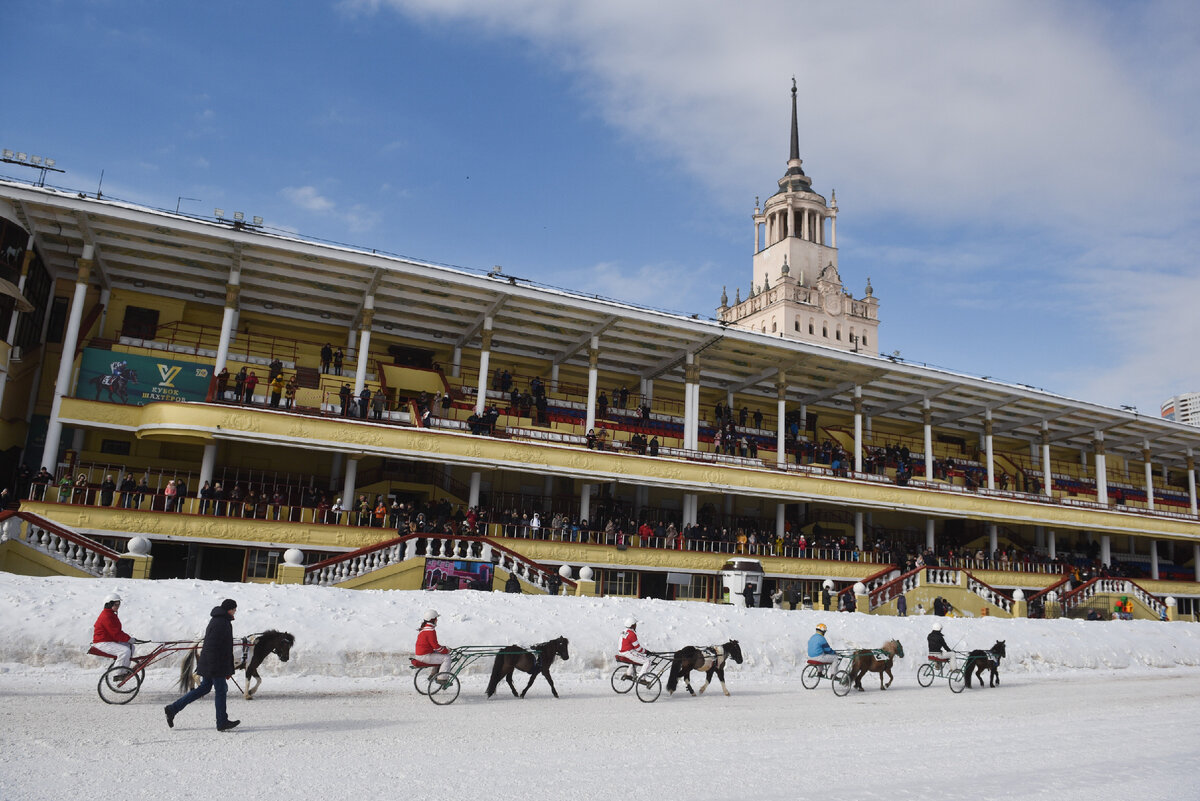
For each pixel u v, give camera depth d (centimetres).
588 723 1358
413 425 3594
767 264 10519
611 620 2094
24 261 3108
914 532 5175
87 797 817
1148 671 2822
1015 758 1244
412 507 3250
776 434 5053
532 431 3831
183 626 1652
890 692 2000
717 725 1400
